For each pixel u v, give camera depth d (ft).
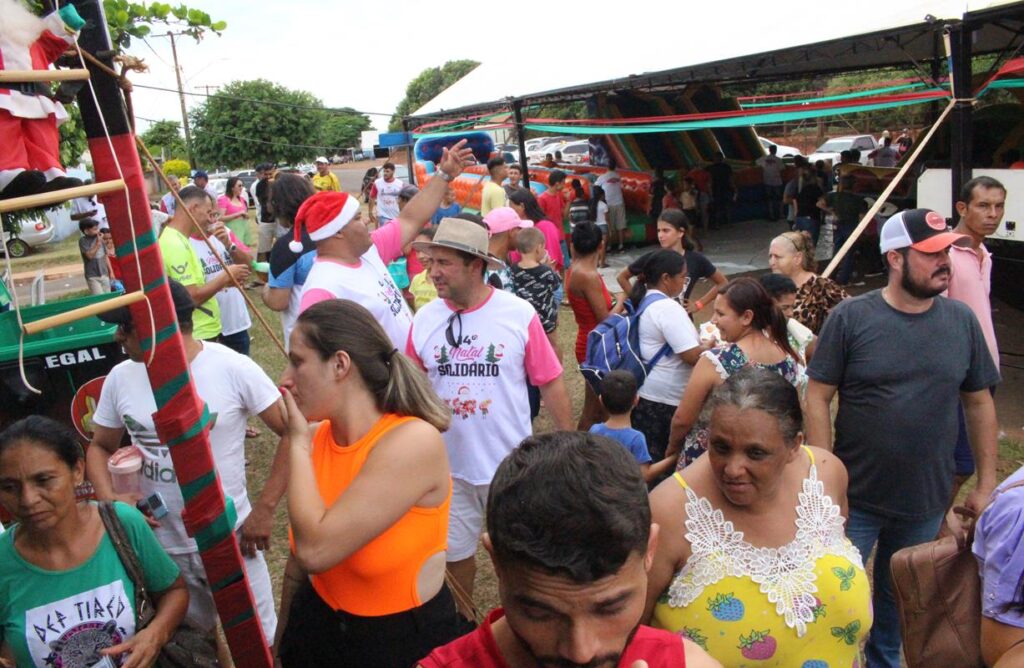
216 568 7.88
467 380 11.37
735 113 32.63
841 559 6.73
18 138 5.45
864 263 39.83
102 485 10.16
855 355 9.97
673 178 54.60
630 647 4.42
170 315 7.02
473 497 11.63
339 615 7.23
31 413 14.14
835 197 38.50
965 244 13.55
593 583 3.63
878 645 10.89
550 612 3.71
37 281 19.49
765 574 6.58
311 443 7.33
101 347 14.46
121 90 6.64
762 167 60.34
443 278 11.18
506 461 4.02
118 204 6.67
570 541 3.56
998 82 30.07
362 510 6.58
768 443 6.31
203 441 7.42
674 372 14.12
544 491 3.66
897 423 9.73
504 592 3.88
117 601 7.79
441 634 7.29
